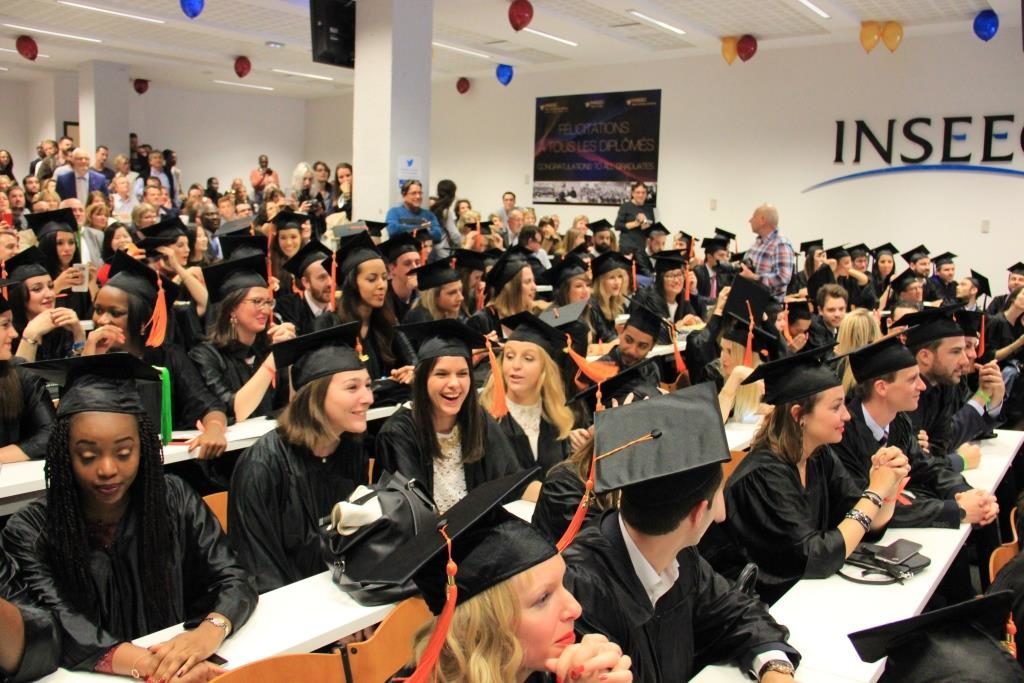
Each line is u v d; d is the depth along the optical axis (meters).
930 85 11.42
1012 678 1.57
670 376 6.73
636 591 1.95
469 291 7.12
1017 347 6.54
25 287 4.59
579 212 15.39
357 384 2.83
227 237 6.48
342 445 2.94
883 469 2.82
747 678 2.05
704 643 2.14
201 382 4.01
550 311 5.22
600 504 2.49
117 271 4.09
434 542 1.51
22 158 21.38
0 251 5.81
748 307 5.11
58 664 2.00
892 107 11.77
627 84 14.49
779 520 2.73
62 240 6.47
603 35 11.98
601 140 14.93
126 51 15.48
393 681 1.46
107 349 3.77
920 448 3.75
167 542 2.28
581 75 15.07
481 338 3.36
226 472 3.98
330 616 2.27
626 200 14.73
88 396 2.16
